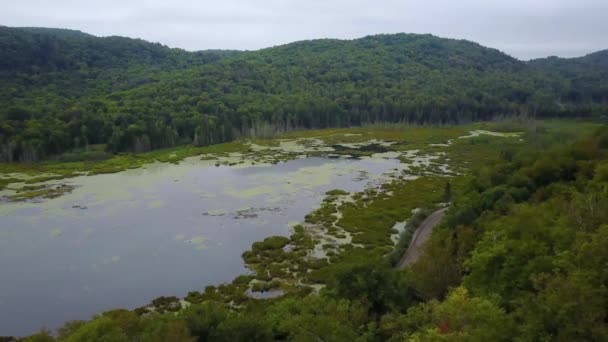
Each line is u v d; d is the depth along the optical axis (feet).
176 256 199.11
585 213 127.24
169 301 159.43
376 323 110.01
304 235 220.84
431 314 95.81
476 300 88.22
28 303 161.68
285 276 178.09
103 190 305.12
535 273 99.04
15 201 279.49
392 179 334.03
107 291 169.07
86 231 228.43
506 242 117.08
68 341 103.86
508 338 77.97
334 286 131.64
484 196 201.16
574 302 74.59
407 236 208.13
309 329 101.65
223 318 116.57
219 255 200.03
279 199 283.59
